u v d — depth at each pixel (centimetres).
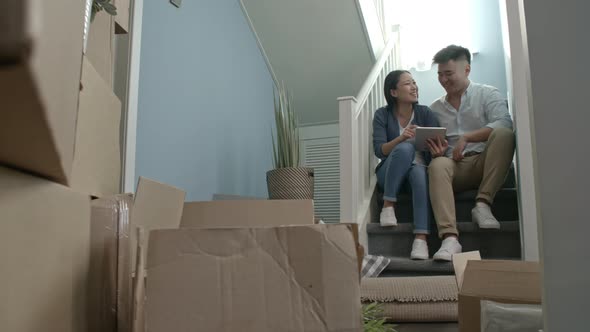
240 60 304
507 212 238
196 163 245
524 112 203
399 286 174
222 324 53
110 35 106
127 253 76
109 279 71
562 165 54
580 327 52
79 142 69
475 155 233
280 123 269
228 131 279
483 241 222
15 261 43
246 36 316
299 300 54
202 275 54
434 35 330
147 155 206
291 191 251
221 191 266
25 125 34
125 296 75
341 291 55
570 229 53
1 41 25
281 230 56
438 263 204
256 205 125
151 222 95
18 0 25
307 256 55
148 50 212
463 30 325
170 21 231
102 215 70
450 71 255
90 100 75
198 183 245
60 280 53
